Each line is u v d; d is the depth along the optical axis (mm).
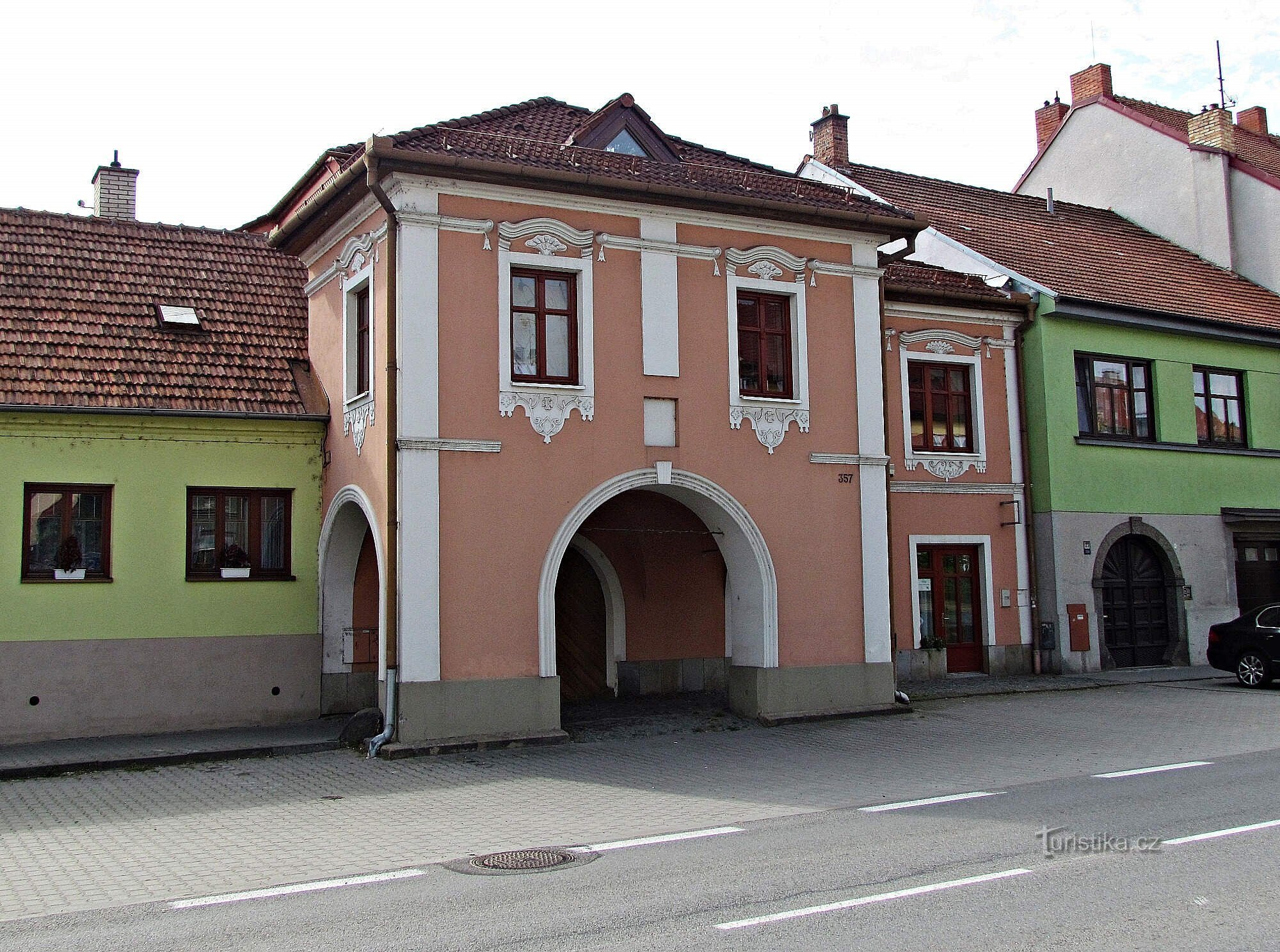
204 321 17000
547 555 14250
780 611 15641
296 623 16109
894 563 19750
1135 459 22344
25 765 12586
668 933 6328
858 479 16500
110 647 14961
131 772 12719
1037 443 21312
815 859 8070
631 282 15109
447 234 14062
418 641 13438
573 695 18250
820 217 16188
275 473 16172
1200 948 5891
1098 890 7023
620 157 15547
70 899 7629
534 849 8766
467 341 14055
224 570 15797
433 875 7996
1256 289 25922
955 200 25516
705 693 18656
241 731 15180
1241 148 28984
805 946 6043
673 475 15078
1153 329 22750
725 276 15773
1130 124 28688
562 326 14828
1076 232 26047
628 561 18531
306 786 11688
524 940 6277
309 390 16625
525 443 14250
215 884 7953
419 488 13609
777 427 15930
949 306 20719
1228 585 23469
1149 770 11578
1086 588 21375
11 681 14391
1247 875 7309
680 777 11859
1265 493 24219
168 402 15445
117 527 15141
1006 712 16438
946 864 7789
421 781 11836
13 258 16641
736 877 7598
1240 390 24391
